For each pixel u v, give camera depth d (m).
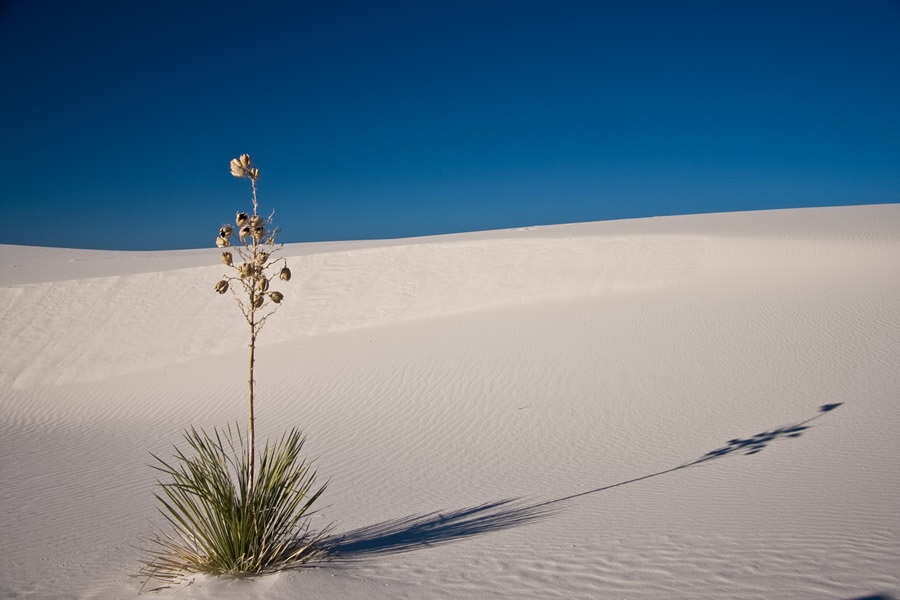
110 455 12.24
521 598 3.74
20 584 5.13
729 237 24.89
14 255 54.66
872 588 3.50
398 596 3.81
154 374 19.91
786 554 4.22
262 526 4.50
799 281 18.19
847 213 33.09
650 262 23.67
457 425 12.31
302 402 14.95
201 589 4.08
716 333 15.12
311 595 3.84
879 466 6.88
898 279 16.73
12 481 10.45
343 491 8.99
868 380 11.04
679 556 4.38
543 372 14.56
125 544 6.49
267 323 24.12
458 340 17.75
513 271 25.34
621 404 12.17
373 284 26.39
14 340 24.80
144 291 27.98
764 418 10.17
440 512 7.25
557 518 6.20
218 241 4.34
